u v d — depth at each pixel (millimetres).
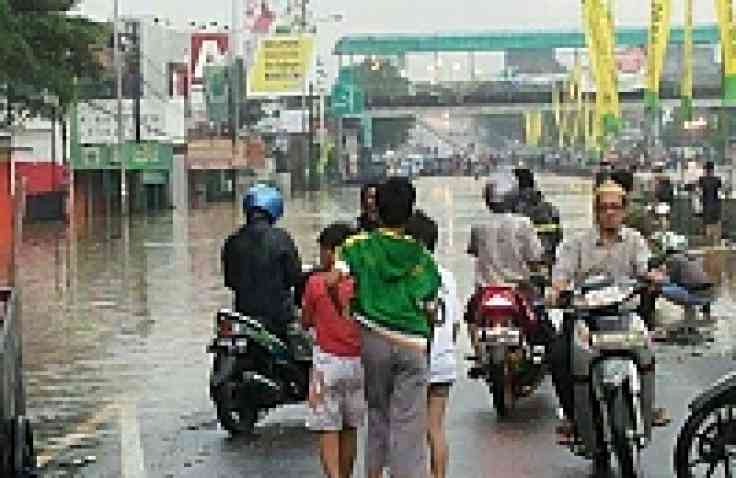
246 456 15250
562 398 13961
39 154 80875
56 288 35781
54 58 63000
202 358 22906
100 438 16344
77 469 14656
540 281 17625
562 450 15242
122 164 78438
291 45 91438
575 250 13367
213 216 80625
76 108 82875
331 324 12695
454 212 76688
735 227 44375
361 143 191875
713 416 13312
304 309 12883
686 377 20078
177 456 15273
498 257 17797
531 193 25281
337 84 158500
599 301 12969
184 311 30078
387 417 12039
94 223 72250
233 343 16391
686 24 70812
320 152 138250
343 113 155625
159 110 89062
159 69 104812
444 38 182250
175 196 96250
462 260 41125
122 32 93812
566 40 179500
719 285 33219
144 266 42844
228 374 16312
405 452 11820
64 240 56594
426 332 11875
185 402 18750
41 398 19188
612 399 12773
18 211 25812
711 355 22234
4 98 66938
